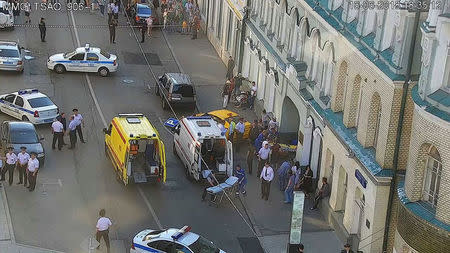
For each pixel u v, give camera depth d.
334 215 35.19
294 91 40.94
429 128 27.14
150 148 37.94
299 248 24.62
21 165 36.94
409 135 30.38
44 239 33.41
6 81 49.09
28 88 48.47
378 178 30.67
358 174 32.53
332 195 35.66
